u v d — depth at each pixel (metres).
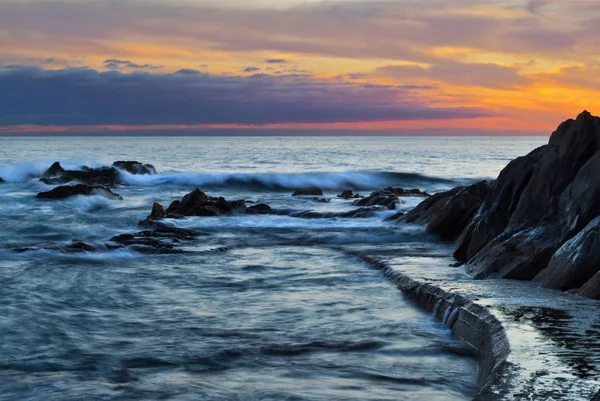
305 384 8.31
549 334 8.81
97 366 9.05
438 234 21.53
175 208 29.12
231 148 135.88
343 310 12.32
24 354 9.55
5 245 20.97
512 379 7.11
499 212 16.28
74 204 32.53
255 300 13.23
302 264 17.48
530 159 16.62
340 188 50.03
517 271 13.47
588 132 15.29
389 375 8.70
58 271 15.97
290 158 90.00
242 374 8.72
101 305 12.78
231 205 28.97
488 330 9.57
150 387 8.14
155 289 14.32
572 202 14.15
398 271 15.05
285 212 28.94
